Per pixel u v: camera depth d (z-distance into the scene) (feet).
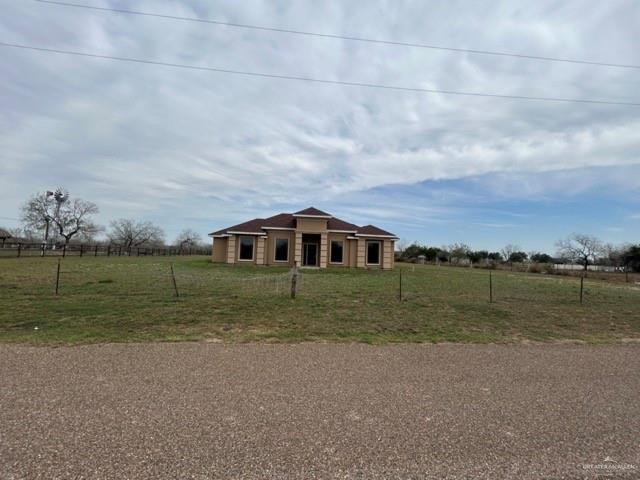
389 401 11.19
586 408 11.09
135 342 17.11
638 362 16.16
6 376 12.41
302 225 80.18
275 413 10.12
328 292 36.78
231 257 82.12
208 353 15.70
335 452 8.28
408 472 7.63
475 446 8.71
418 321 24.18
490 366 15.07
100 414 9.74
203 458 7.86
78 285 36.68
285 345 17.42
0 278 41.27
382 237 84.48
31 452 7.86
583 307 32.86
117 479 7.04
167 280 42.37
